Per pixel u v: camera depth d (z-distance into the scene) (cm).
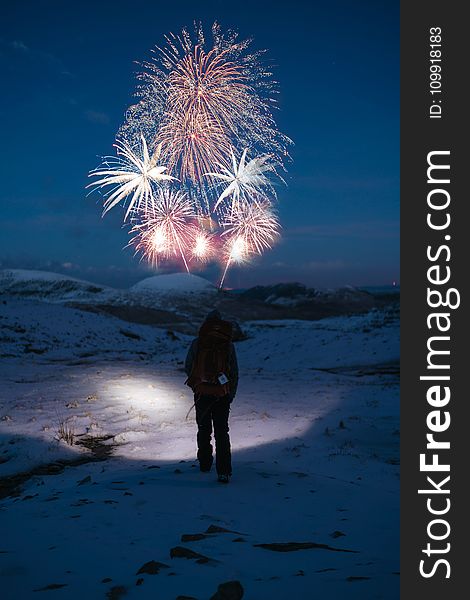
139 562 281
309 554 316
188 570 262
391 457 720
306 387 1519
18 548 311
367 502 495
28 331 2738
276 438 820
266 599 223
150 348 3055
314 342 2873
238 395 1328
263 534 377
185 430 887
